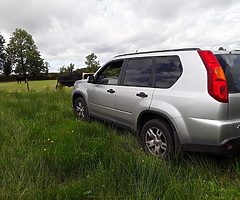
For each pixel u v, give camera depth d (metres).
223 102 3.82
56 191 3.29
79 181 3.67
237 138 3.89
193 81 4.11
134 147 5.02
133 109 5.09
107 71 6.22
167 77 4.56
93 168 4.09
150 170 3.63
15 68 96.38
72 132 5.70
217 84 3.85
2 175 3.78
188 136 4.11
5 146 4.94
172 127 4.28
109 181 3.51
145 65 5.06
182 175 3.91
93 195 3.31
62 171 4.04
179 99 4.20
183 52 4.39
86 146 4.90
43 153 4.43
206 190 3.52
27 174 3.74
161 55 4.77
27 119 7.33
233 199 3.33
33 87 26.72
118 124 5.69
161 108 4.42
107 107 5.95
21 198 3.15
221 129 3.79
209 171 3.97
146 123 4.75
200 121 3.95
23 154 4.65
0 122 6.81
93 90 6.55
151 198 3.14
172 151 4.32
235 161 4.25
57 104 10.12
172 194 3.20
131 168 3.78
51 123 6.84
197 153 4.34
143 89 4.92
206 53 4.09
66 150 4.58
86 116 7.00
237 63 4.27
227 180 3.81
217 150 3.87
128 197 3.23
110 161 4.11
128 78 5.43
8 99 11.70
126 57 5.62
